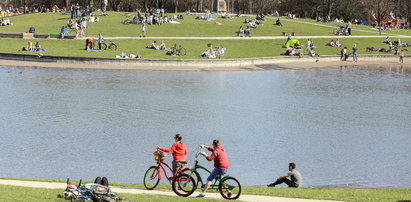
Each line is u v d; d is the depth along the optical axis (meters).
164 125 126.56
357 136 121.62
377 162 99.62
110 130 119.50
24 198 56.22
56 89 173.12
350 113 149.25
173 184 62.50
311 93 183.00
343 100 170.88
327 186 83.31
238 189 65.94
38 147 103.00
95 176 85.38
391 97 179.00
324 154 104.56
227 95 173.25
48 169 88.56
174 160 64.81
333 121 137.88
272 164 96.00
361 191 69.06
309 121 136.88
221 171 60.81
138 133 117.56
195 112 144.00
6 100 151.75
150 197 59.94
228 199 60.66
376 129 129.75
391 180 87.69
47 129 118.62
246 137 116.94
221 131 122.19
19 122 124.81
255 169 92.44
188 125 127.56
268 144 111.31
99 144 106.69
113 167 91.00
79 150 101.75
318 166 95.56
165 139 112.81
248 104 158.50
